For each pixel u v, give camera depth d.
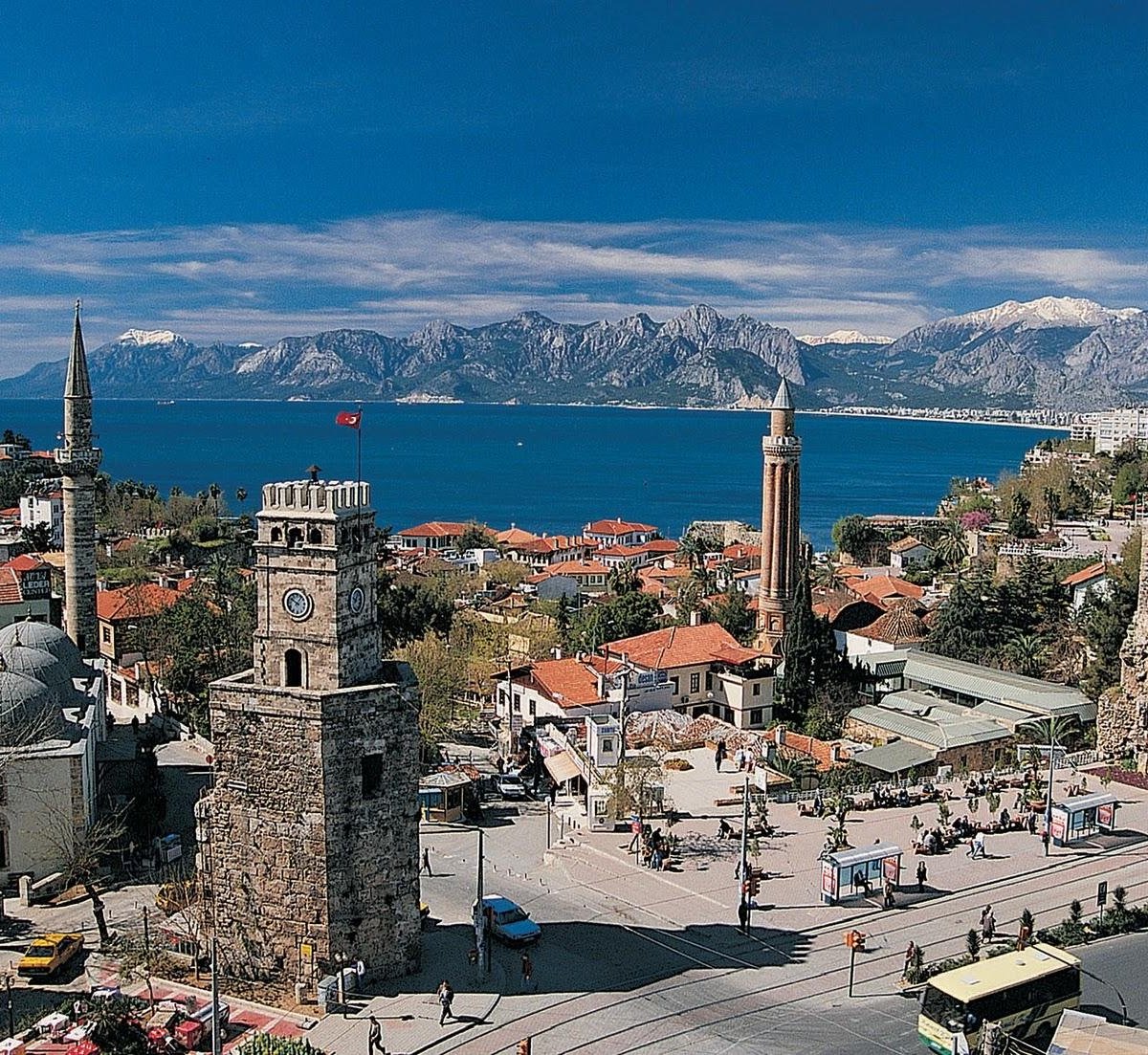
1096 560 175.75
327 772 54.75
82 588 113.69
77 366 111.25
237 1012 54.81
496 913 64.19
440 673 113.81
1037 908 68.12
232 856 56.47
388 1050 51.34
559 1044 52.22
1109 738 99.06
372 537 58.97
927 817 84.75
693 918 67.00
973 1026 49.97
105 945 61.69
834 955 62.09
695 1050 51.84
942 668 123.50
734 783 93.38
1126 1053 46.19
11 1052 48.16
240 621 117.00
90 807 77.69
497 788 95.69
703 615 151.38
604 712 109.44
